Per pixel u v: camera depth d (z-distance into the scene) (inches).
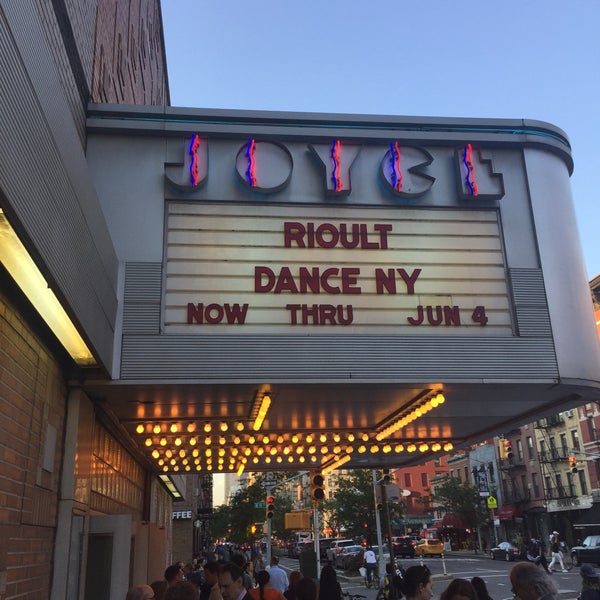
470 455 2760.8
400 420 571.5
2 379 254.4
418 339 434.0
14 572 271.3
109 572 390.3
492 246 469.1
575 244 485.7
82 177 298.0
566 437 2081.7
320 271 444.1
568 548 1994.3
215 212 447.8
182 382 401.1
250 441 691.4
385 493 627.8
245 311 427.2
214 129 459.8
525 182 489.4
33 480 299.6
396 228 463.2
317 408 522.3
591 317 474.9
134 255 428.5
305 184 462.9
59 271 252.8
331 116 473.7
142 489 815.7
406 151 476.7
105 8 553.3
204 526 3078.2
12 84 191.5
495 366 435.2
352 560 1557.6
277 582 522.6
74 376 382.0
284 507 2684.5
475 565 1608.0
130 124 451.5
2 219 201.6
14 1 193.8
